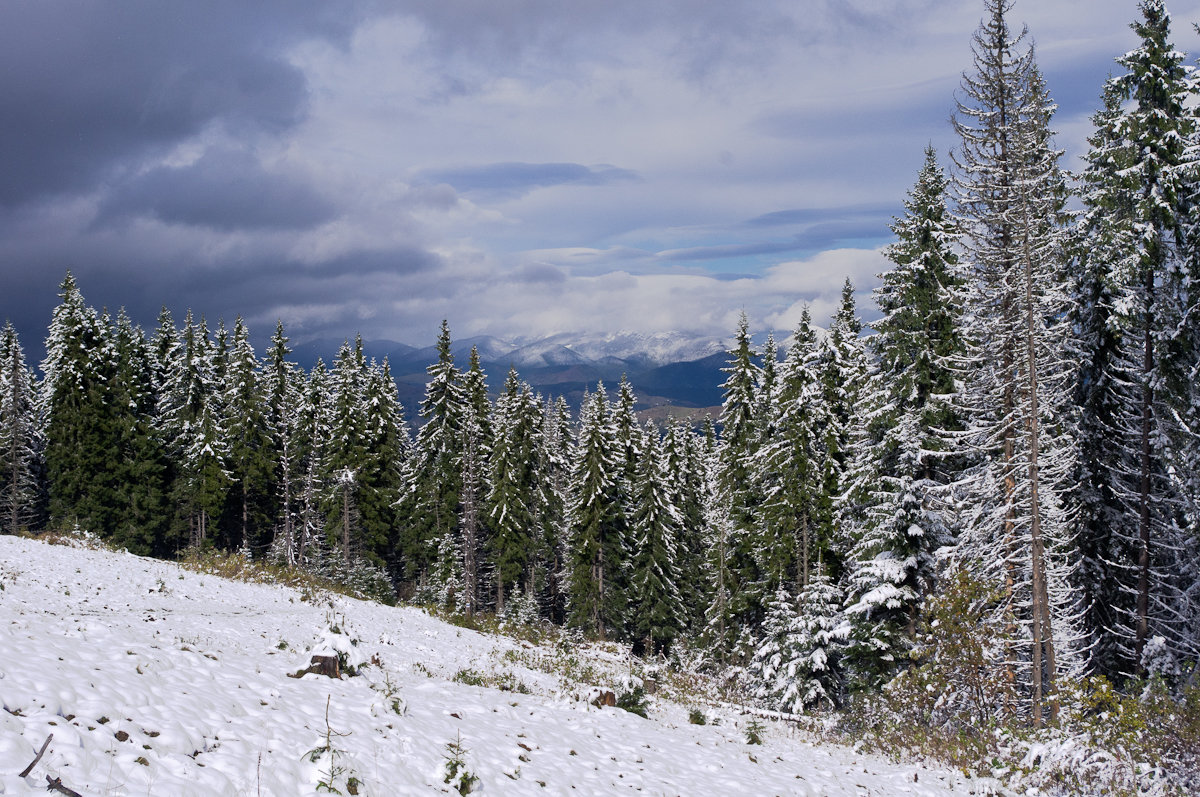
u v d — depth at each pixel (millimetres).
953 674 18281
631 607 45406
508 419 50281
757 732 16891
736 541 38188
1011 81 19266
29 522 53750
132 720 6656
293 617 22344
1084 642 23672
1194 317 21844
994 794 13117
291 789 6410
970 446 21141
